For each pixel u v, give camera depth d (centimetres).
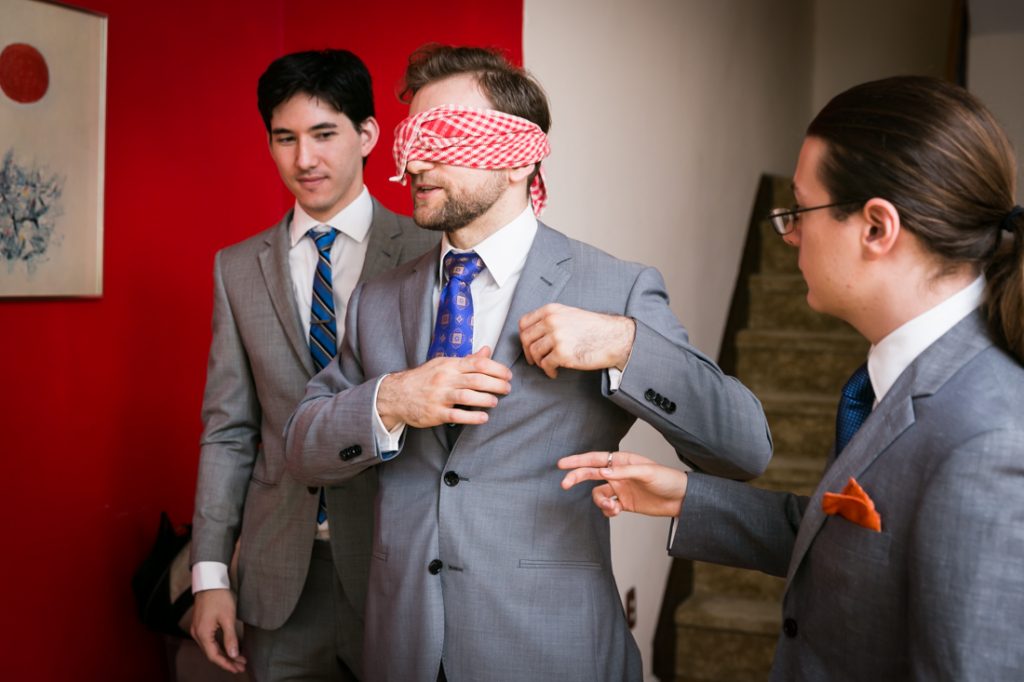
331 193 194
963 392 94
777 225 110
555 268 147
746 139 418
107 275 243
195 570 195
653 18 315
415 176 142
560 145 256
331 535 185
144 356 254
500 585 140
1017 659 86
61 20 226
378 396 140
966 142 97
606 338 131
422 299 153
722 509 126
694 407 134
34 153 222
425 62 145
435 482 146
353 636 191
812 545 107
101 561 244
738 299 412
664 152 328
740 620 312
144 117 252
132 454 251
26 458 225
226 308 201
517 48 243
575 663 140
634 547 299
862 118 100
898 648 97
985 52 319
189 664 229
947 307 100
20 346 223
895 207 97
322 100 191
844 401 114
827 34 527
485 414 134
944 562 89
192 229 267
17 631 224
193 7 263
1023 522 87
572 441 142
